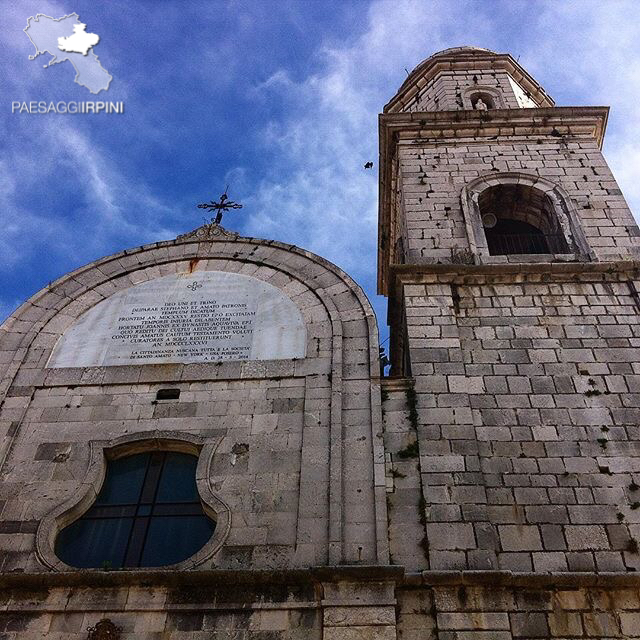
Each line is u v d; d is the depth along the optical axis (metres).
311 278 18.31
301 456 14.09
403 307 18.06
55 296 18.45
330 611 11.28
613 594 11.41
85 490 13.87
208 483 13.80
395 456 13.85
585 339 16.28
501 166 22.45
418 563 12.13
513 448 13.99
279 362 16.11
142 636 11.25
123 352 16.78
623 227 19.81
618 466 13.56
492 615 11.19
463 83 28.06
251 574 11.73
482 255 19.20
